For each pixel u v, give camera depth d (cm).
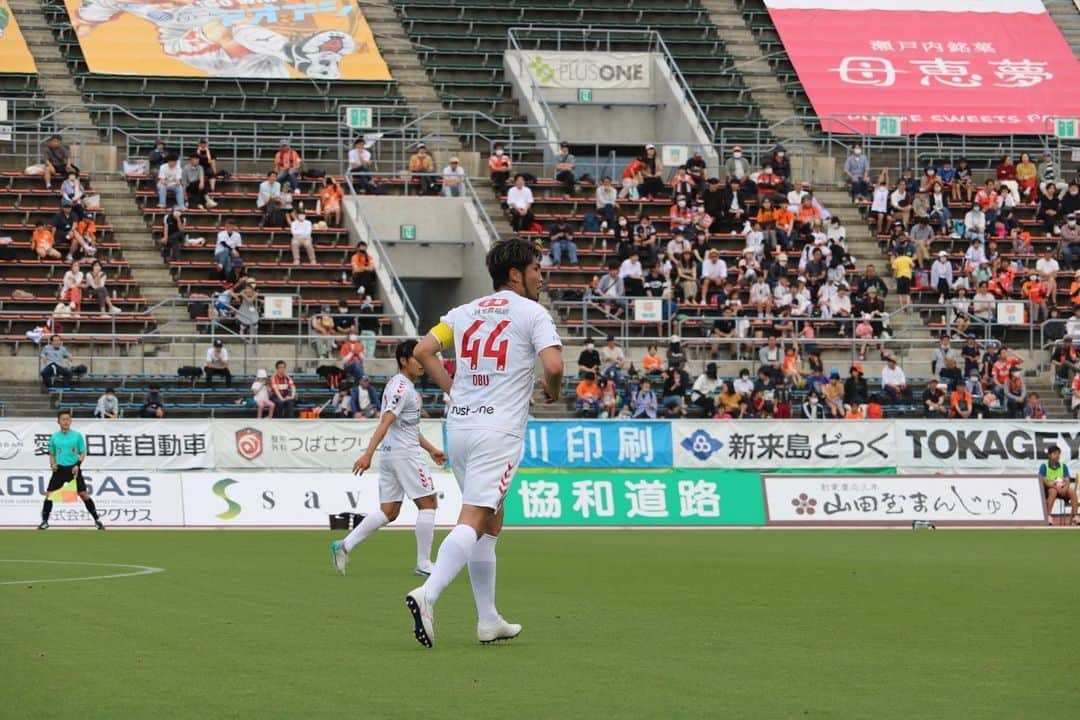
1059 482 10156
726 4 17512
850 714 2430
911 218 14088
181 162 13212
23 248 12300
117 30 15412
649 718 2380
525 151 14975
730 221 13700
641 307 12150
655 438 10594
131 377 11325
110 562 6122
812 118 15850
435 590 3125
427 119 15275
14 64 14738
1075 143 16312
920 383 12238
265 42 15725
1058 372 12406
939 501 10069
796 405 11688
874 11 17425
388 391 5441
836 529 9662
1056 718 2402
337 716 2381
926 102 16425
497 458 3150
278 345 11794
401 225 13475
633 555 6812
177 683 2728
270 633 3547
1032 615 4072
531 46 16500
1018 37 17375
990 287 13162
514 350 3169
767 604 4381
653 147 14225
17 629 3612
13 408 10956
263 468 10250
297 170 13488
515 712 2427
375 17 16512
